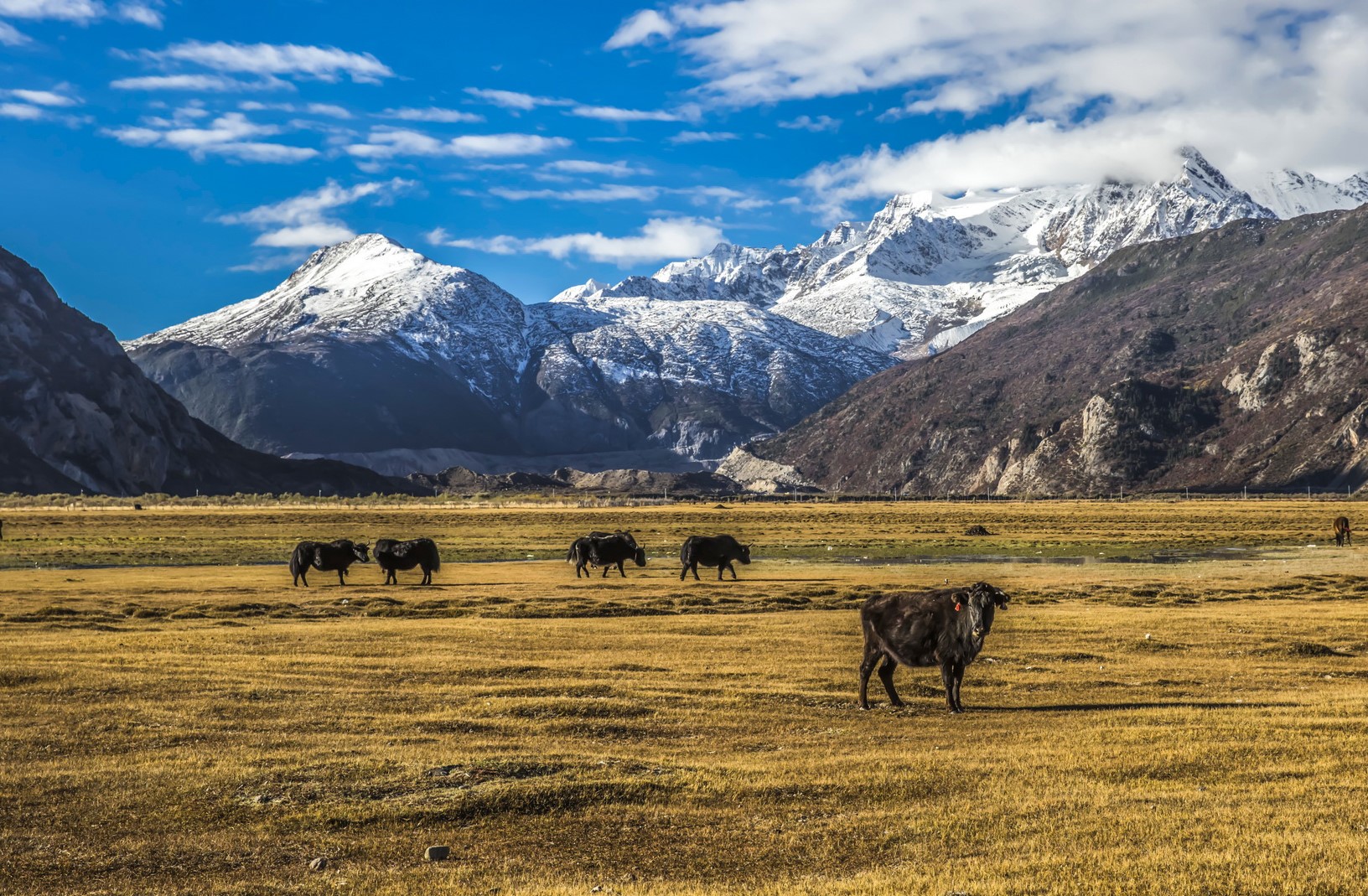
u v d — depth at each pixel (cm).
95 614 3572
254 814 1321
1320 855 1111
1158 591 4444
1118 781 1445
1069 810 1304
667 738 1736
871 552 7856
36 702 1923
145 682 2100
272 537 9375
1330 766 1475
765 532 10344
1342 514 15100
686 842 1228
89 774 1462
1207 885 1040
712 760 1567
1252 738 1661
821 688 2170
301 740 1669
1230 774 1458
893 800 1366
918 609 1944
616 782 1414
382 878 1117
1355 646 2811
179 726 1761
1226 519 13438
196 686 2077
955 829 1243
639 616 3653
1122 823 1243
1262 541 9150
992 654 2662
